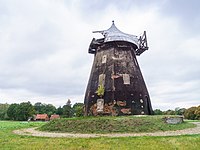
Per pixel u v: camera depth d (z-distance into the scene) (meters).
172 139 13.59
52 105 127.25
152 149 11.33
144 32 31.27
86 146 12.31
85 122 20.66
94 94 27.09
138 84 27.53
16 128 26.84
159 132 18.16
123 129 19.03
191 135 15.16
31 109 99.12
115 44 28.62
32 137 16.41
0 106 126.44
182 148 11.40
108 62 27.86
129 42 29.00
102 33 29.89
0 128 27.05
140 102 26.62
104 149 11.52
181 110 76.69
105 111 25.39
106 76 27.09
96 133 18.70
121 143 12.90
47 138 15.62
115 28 30.75
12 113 98.50
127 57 28.33
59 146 12.41
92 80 28.38
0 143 13.51
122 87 26.30
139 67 29.81
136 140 13.66
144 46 30.81
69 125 21.05
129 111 25.41
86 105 27.78
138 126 19.47
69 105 99.50
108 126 19.47
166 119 21.14
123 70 27.31
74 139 14.75
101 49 29.39
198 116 62.66
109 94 25.97
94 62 29.72
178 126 20.50
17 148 11.97
